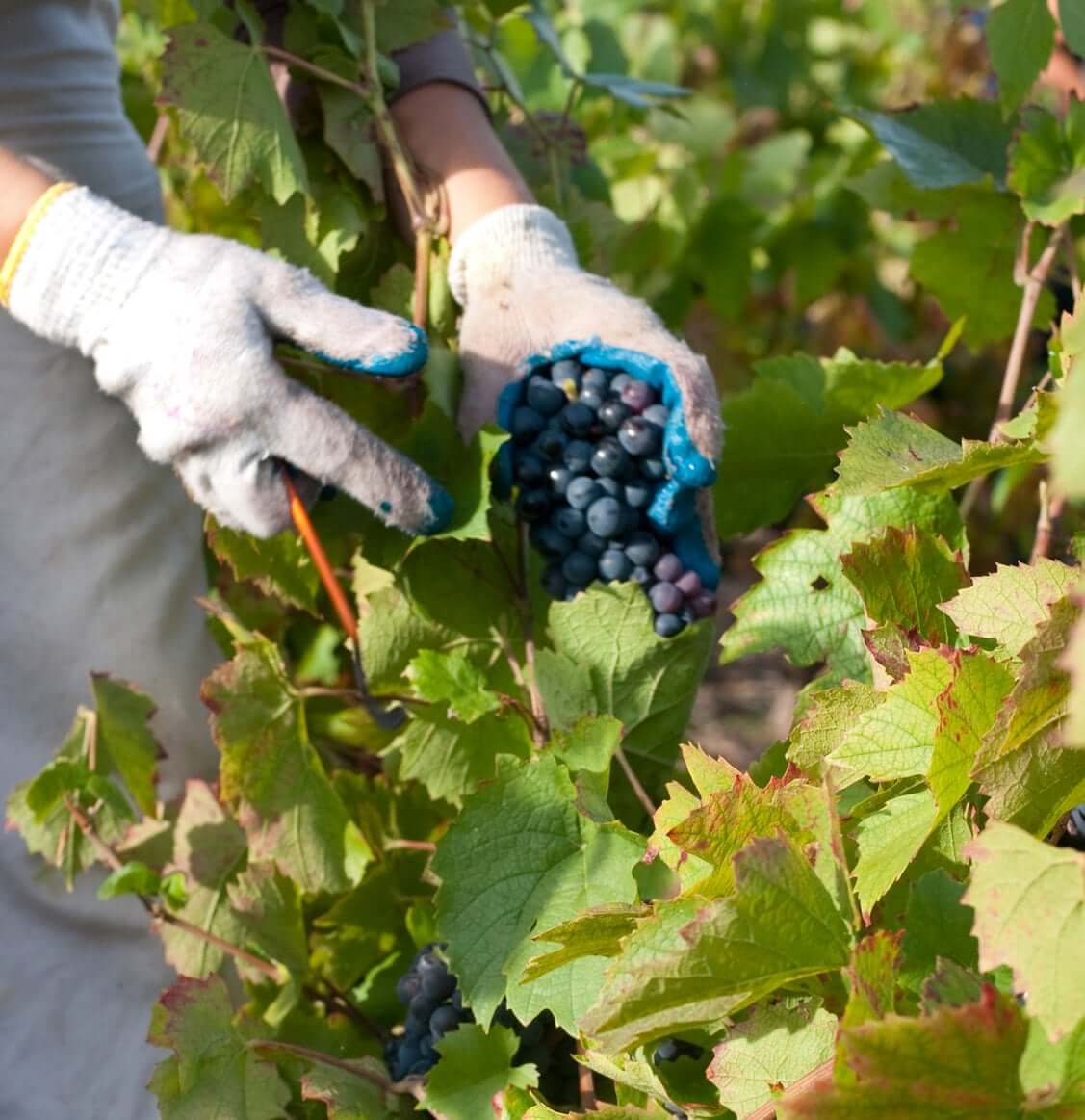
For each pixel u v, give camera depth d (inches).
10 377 73.0
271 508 64.5
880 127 78.7
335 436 63.5
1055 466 32.9
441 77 79.2
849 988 45.1
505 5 93.9
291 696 74.6
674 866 52.8
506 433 65.8
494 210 74.7
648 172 143.7
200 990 67.7
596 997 55.8
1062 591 50.8
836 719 54.0
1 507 73.4
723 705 166.1
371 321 64.7
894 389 78.6
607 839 60.4
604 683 68.3
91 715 73.8
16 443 73.3
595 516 65.4
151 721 78.1
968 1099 39.3
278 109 75.5
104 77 76.9
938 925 47.3
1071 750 46.8
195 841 77.6
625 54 137.4
